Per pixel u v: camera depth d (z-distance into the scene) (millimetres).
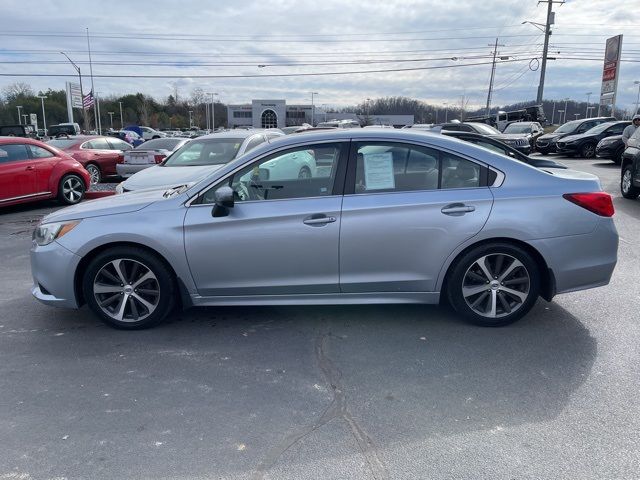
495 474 2566
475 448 2770
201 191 4242
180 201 4270
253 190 4238
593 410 3105
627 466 2611
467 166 4172
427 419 3045
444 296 4453
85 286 4340
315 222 4090
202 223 4156
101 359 3898
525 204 4078
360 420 3047
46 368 3770
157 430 2988
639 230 7816
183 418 3104
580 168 17250
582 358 3773
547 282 4238
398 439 2861
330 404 3225
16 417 3145
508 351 3898
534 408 3139
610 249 4203
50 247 4285
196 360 3857
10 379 3611
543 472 2576
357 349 3980
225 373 3650
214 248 4172
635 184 10141
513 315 4281
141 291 4371
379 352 3924
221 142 9570
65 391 3441
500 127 40438
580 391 3322
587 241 4137
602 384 3406
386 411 3135
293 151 4238
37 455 2783
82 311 4906
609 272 4246
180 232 4176
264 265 4191
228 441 2875
